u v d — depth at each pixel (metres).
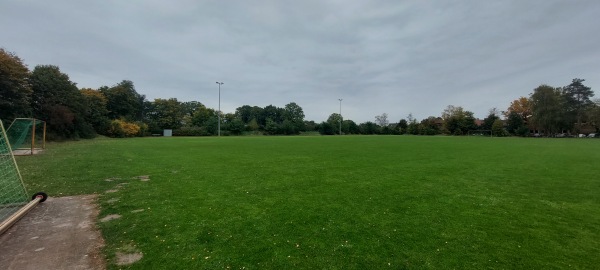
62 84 48.16
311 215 7.44
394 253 5.34
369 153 23.56
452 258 5.16
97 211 7.80
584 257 5.23
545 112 82.06
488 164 17.03
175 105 101.00
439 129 108.19
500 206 8.38
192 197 9.19
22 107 34.00
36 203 8.25
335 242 5.80
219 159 19.09
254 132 97.25
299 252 5.36
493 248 5.57
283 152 24.31
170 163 17.02
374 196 9.38
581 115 87.25
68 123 44.88
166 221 6.95
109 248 5.52
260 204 8.41
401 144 36.25
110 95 80.69
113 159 18.84
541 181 12.02
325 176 12.84
